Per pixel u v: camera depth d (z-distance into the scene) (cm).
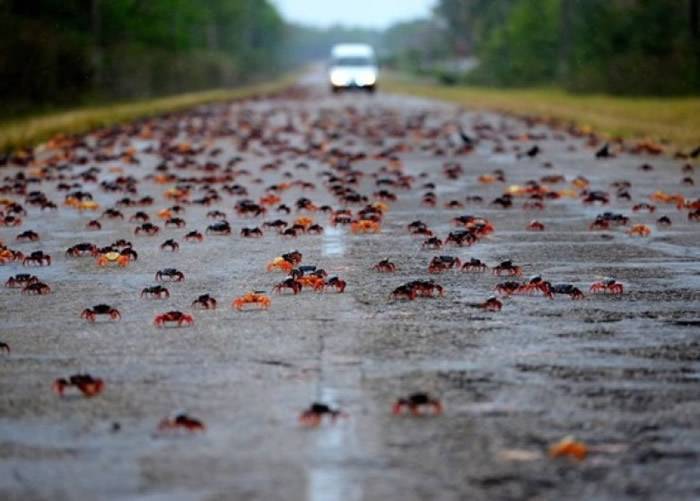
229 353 1348
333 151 4034
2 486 939
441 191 2995
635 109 6581
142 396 1184
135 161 3794
